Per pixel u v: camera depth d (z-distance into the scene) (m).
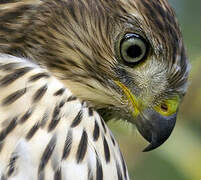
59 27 10.86
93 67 11.05
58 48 10.84
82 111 10.24
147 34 11.03
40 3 10.78
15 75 10.15
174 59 11.35
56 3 10.86
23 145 9.68
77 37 10.96
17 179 9.51
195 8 13.62
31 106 9.94
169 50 11.26
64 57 10.88
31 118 9.87
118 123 11.57
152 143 11.46
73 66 10.92
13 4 10.73
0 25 10.70
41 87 10.12
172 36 11.24
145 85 11.34
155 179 12.51
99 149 10.09
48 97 10.08
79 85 10.98
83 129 10.10
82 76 10.98
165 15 11.15
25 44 10.75
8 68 10.20
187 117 12.41
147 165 12.61
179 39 11.37
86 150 9.96
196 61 12.53
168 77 11.40
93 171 9.91
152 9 11.05
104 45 11.05
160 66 11.30
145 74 11.28
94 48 11.02
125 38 11.04
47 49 10.81
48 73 10.36
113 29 11.02
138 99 11.38
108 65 11.12
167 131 11.49
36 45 10.77
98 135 10.20
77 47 10.95
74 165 9.82
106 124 10.93
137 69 11.23
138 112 11.45
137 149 12.74
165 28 11.14
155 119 11.47
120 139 12.66
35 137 9.77
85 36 10.99
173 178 12.40
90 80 11.04
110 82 11.19
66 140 9.90
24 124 9.80
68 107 10.16
